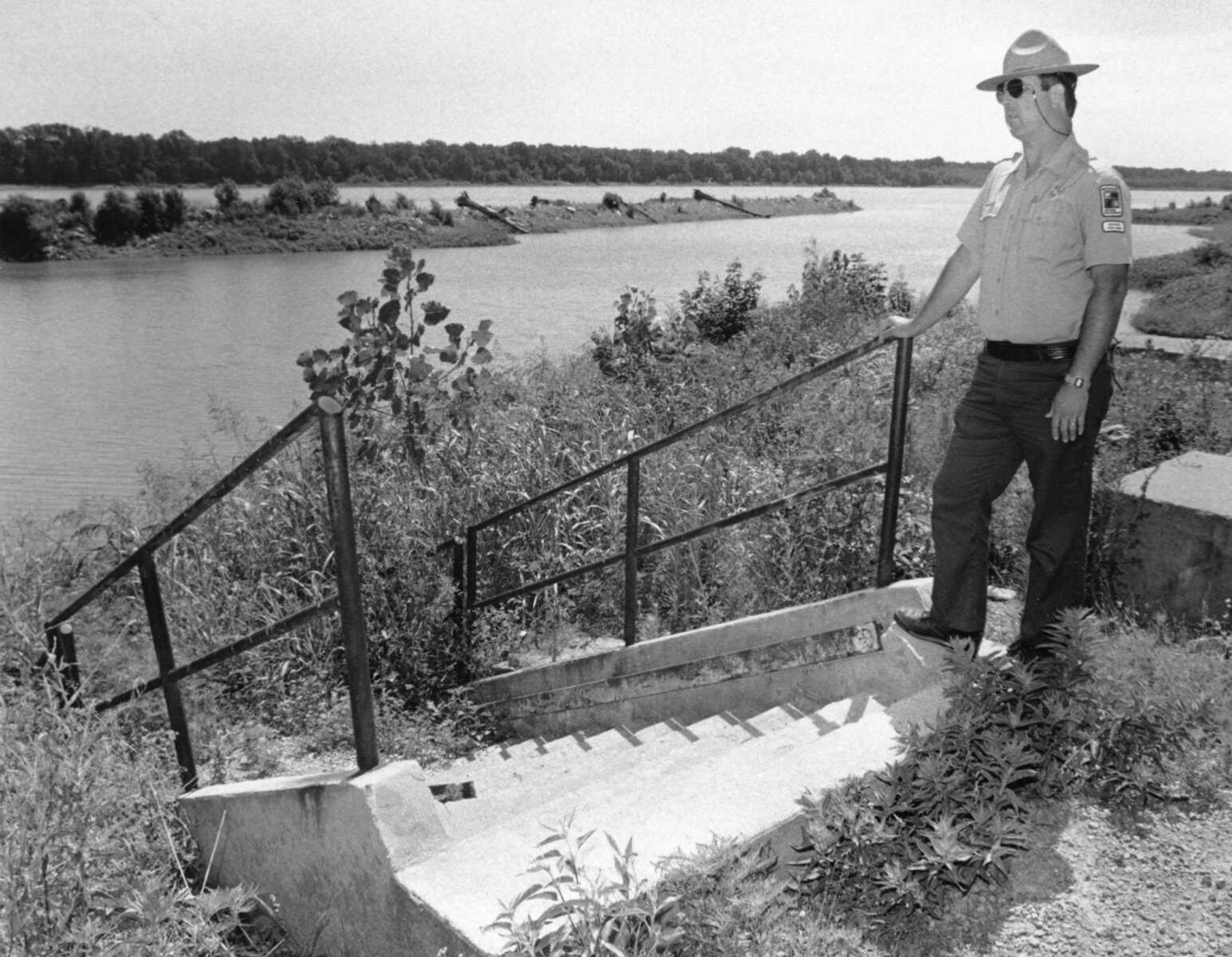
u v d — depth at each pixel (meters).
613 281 36.38
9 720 3.35
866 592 3.77
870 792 2.54
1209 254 31.83
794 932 2.15
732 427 8.33
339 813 2.65
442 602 5.71
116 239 63.69
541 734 5.25
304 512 6.04
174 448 13.36
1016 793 2.54
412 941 2.46
